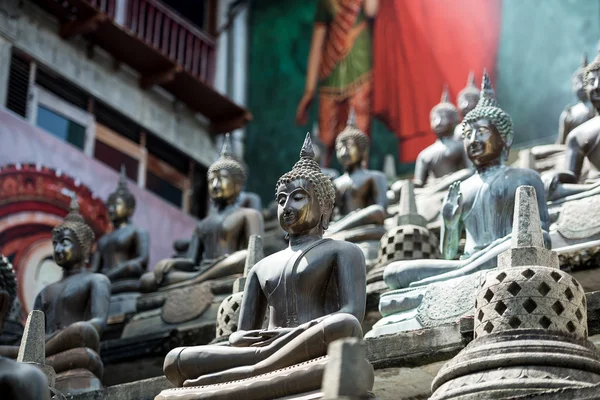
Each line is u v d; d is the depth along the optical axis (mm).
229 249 17812
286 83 27844
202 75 27000
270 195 27297
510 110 24750
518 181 13578
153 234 24016
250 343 10625
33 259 21266
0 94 21703
